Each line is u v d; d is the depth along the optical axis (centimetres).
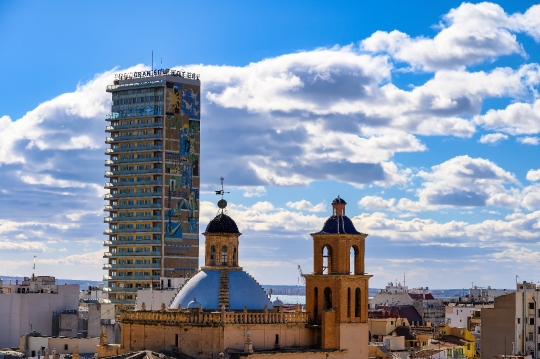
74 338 18788
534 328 19838
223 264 13200
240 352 12088
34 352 18825
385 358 16050
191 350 12312
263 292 13125
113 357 12069
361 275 13275
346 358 13000
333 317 13000
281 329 12719
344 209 13575
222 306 12369
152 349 12706
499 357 17525
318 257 13375
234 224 13350
